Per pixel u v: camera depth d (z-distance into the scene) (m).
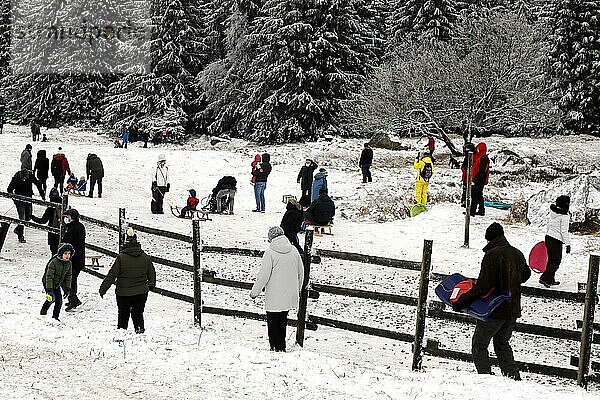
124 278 10.21
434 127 41.22
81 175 31.73
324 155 39.78
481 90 41.38
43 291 12.99
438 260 17.19
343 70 49.91
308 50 47.72
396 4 58.53
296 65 48.16
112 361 7.87
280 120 48.31
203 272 11.08
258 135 48.47
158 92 55.44
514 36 42.66
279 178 32.00
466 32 44.94
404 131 44.25
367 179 30.28
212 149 49.00
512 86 41.84
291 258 9.12
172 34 56.06
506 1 55.28
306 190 24.67
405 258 17.34
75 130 60.81
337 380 7.34
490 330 7.94
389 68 44.56
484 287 7.84
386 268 16.55
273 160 37.75
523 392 7.02
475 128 41.19
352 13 50.16
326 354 10.06
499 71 41.66
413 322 12.16
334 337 11.15
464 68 41.69
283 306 9.03
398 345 10.83
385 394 6.90
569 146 43.00
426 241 8.48
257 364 7.88
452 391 7.02
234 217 23.62
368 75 48.09
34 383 6.89
